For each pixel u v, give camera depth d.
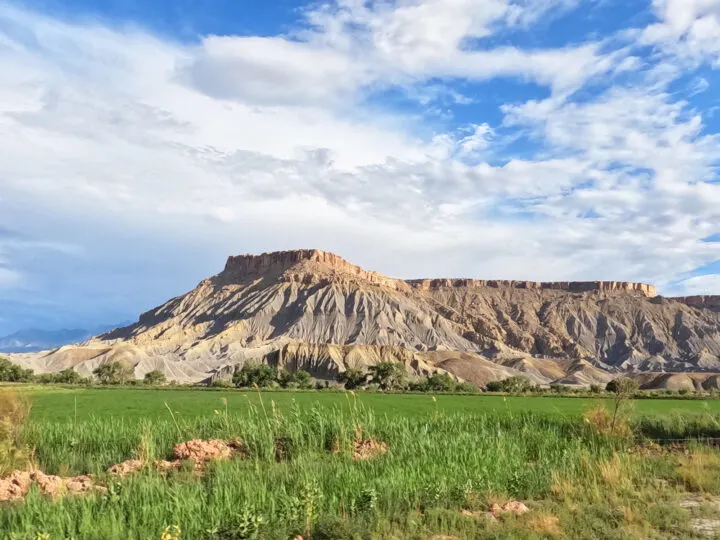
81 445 24.16
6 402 23.48
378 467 18.77
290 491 15.66
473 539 12.18
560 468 19.31
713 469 19.02
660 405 52.78
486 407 48.19
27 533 11.77
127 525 12.79
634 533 12.25
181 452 22.31
